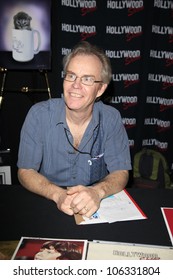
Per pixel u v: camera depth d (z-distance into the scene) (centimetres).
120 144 146
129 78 259
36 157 139
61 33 245
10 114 265
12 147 273
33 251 92
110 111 149
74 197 112
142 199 122
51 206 116
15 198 120
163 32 251
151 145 280
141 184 242
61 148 142
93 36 248
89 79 127
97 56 129
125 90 261
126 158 145
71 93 128
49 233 100
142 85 260
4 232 100
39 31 224
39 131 139
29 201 118
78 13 243
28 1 218
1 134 269
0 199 118
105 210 113
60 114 139
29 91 245
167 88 265
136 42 251
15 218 107
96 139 143
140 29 248
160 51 256
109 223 106
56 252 91
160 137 278
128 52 253
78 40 248
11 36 222
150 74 262
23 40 222
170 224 107
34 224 105
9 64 228
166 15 247
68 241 96
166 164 248
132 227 105
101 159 147
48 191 121
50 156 144
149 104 271
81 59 126
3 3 216
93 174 147
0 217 107
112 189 125
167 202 121
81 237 99
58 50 248
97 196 117
